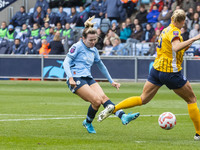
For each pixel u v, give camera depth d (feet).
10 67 191.72
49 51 206.08
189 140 55.47
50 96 127.34
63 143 52.03
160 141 54.19
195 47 181.06
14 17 246.47
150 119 78.23
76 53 59.41
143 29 207.92
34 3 258.37
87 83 60.80
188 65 169.48
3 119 77.41
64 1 241.35
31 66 189.37
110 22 217.77
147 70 176.04
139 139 56.03
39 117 80.69
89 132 62.08
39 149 47.75
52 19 231.30
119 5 219.61
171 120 56.75
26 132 61.93
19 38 227.40
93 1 238.48
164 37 54.49
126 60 178.09
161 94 136.26
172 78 54.75
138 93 137.59
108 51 196.24
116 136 58.80
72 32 209.56
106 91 145.18
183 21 53.98
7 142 52.70
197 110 55.67
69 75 58.34
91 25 60.13
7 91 144.25
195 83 169.27
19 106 100.37
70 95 130.72
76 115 84.12
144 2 232.53
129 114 57.57
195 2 202.59
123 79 178.91
